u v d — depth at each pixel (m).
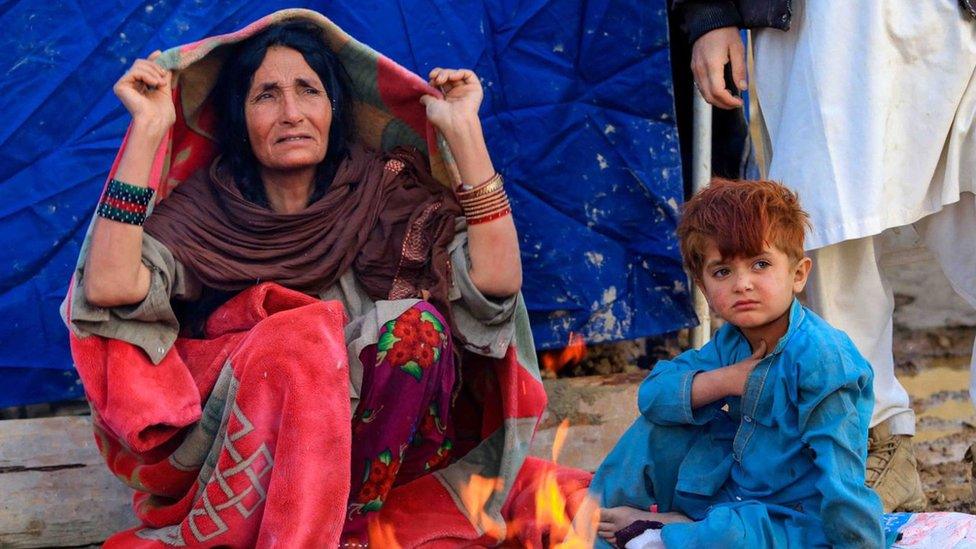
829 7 3.12
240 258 2.89
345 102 3.06
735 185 2.59
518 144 3.56
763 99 3.32
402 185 3.02
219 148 3.03
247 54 2.93
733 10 3.30
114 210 2.66
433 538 2.76
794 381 2.49
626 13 3.61
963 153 3.19
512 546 2.92
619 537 2.59
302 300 2.86
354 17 3.47
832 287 3.25
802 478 2.51
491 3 3.55
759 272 2.52
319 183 3.01
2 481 3.17
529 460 3.13
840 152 3.11
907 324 4.17
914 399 4.06
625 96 3.62
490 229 2.86
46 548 3.18
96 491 3.22
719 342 2.73
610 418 3.57
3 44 3.22
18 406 3.36
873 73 3.09
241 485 2.57
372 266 2.93
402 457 2.74
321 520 2.51
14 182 3.24
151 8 3.33
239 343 2.74
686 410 2.63
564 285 3.59
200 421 2.68
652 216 3.64
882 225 3.13
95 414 2.75
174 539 2.62
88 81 3.29
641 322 3.65
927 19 3.11
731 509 2.49
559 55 3.59
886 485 3.18
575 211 3.60
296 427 2.53
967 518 2.62
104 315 2.68
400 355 2.66
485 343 2.89
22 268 3.25
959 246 3.33
